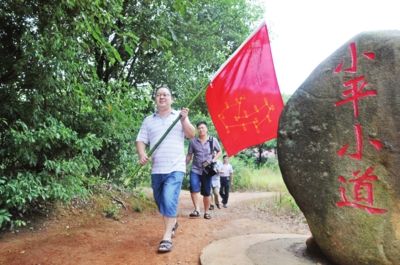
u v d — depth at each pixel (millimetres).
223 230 5516
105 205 6473
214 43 10883
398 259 3482
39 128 4879
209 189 6520
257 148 25234
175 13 8742
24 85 4977
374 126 3607
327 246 3812
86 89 5922
